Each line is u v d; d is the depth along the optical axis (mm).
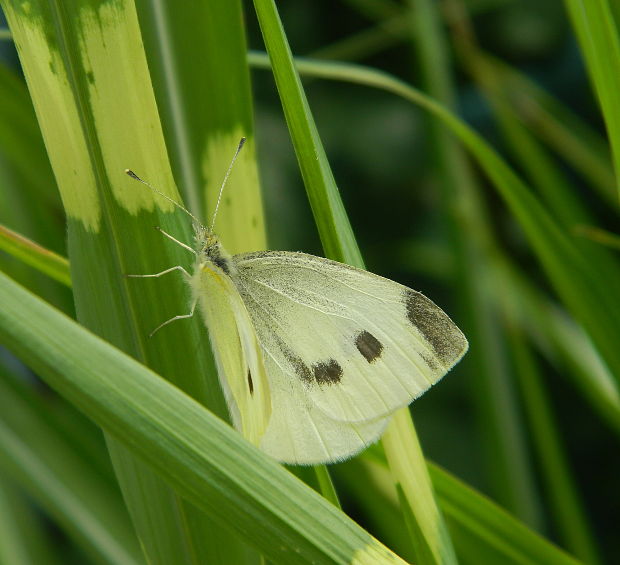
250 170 259
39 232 292
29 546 285
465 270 305
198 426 235
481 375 302
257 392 269
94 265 250
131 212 250
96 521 280
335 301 269
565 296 281
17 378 282
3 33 268
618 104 255
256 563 250
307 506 236
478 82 313
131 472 249
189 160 256
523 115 318
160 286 252
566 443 387
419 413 385
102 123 248
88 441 284
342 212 253
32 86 246
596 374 306
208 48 255
